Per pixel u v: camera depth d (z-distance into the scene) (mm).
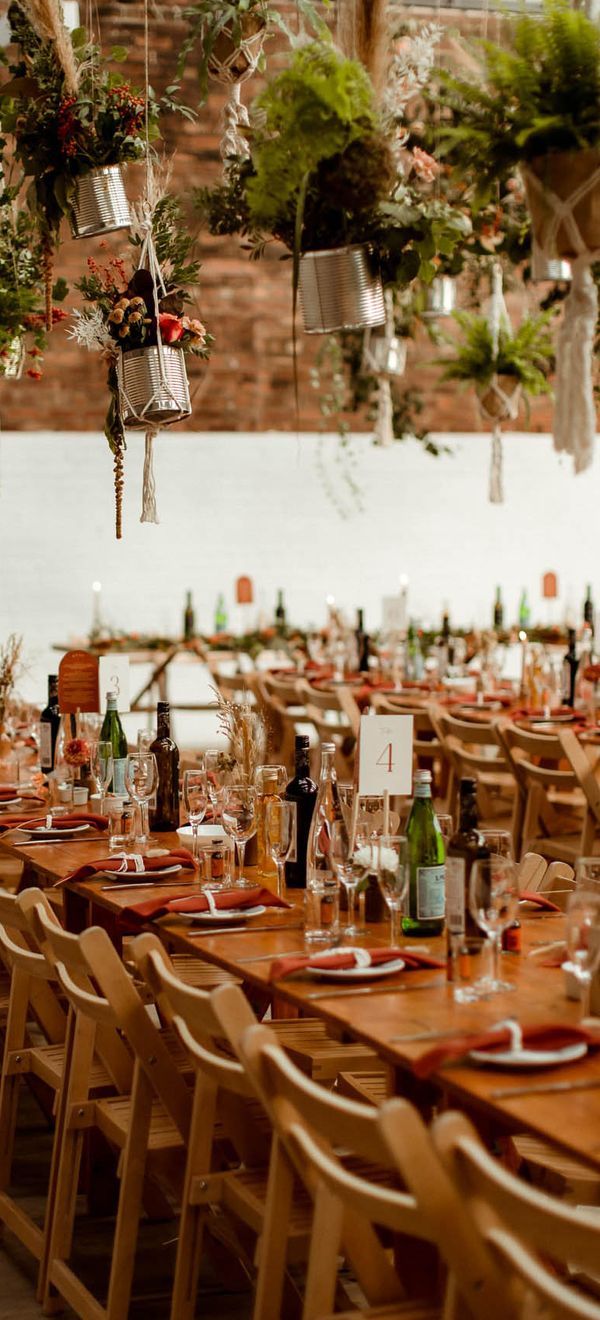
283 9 6133
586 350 2799
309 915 2828
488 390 6633
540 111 2811
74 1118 2969
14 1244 3396
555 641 8750
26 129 4062
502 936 2674
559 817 6023
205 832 3689
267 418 10391
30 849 3836
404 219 3275
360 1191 1762
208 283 10125
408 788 3111
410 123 4023
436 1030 2180
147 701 10375
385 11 3250
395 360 7105
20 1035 3438
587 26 2775
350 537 10656
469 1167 1638
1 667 5496
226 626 10406
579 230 2814
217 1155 2770
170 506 10312
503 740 5840
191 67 8430
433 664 8609
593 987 2250
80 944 2646
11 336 5125
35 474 10047
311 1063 2949
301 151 3174
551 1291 1447
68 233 8648
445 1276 2225
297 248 3096
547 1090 1925
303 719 7332
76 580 10172
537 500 10953
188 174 9133
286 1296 2561
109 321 3975
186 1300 2586
